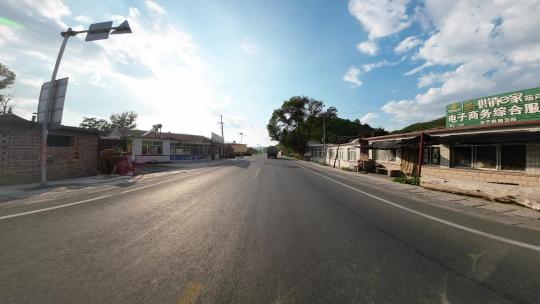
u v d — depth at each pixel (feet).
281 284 10.71
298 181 51.29
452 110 51.39
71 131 48.42
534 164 36.68
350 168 93.25
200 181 46.65
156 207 24.52
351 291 10.28
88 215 21.03
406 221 21.40
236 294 9.87
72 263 12.16
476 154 45.11
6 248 13.79
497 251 14.74
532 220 22.31
